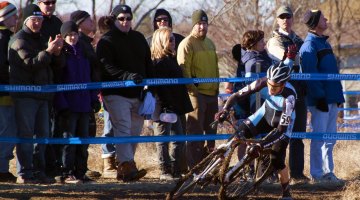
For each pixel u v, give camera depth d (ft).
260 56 82.94
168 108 83.05
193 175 69.36
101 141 77.10
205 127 87.15
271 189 75.97
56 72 79.10
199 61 85.30
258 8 186.80
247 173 76.07
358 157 107.76
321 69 84.07
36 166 79.46
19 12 139.95
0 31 78.48
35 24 76.59
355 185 73.82
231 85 93.66
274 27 182.70
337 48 224.94
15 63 75.77
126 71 79.46
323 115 83.82
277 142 65.92
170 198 64.64
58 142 76.59
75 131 80.43
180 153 86.17
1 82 78.43
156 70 83.97
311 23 84.69
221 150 63.46
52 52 75.41
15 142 76.07
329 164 84.33
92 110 83.92
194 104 85.51
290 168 83.46
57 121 81.82
